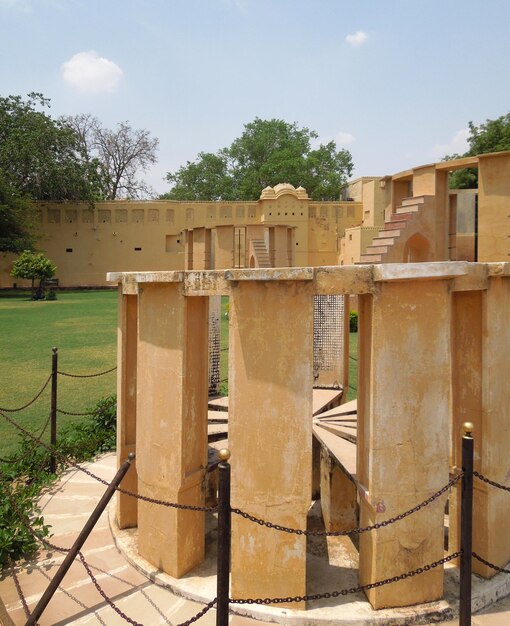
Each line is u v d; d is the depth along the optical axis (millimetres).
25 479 6555
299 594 3879
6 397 9945
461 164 11117
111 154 44312
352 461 4887
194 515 4492
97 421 8219
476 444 4297
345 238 32938
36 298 31016
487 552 4258
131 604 4090
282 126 46844
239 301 3900
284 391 3824
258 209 39156
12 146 35656
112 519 5375
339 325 8148
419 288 3812
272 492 3875
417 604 3932
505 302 4328
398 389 3797
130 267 40281
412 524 3883
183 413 4258
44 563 4727
